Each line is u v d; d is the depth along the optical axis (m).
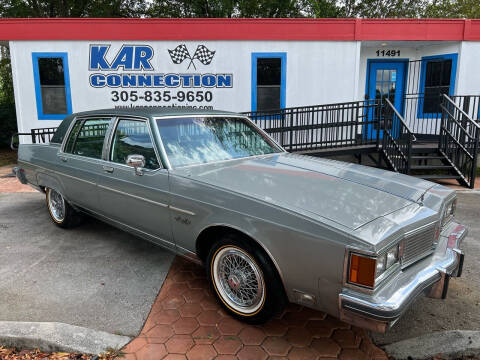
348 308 2.10
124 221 3.70
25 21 9.16
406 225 2.31
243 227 2.55
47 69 9.52
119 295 3.21
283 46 9.45
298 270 2.32
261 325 2.78
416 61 10.35
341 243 2.12
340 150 8.30
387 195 2.70
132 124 3.56
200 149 3.44
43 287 3.34
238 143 3.77
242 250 2.62
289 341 2.61
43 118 9.70
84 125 4.18
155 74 9.55
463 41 9.42
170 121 3.48
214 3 20.28
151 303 3.08
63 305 3.03
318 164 3.44
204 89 9.64
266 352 2.49
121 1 21.19
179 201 2.98
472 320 2.90
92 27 9.26
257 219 2.47
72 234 4.72
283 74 9.57
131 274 3.61
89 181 3.95
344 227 2.16
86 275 3.58
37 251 4.17
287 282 2.40
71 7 20.25
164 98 9.67
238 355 2.45
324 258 2.19
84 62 9.45
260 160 3.54
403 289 2.14
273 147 4.08
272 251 2.41
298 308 3.05
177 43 9.42
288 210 2.36
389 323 2.05
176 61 9.49
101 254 4.09
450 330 2.70
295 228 2.30
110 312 2.94
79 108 9.66
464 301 3.18
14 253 4.11
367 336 2.69
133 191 3.40
